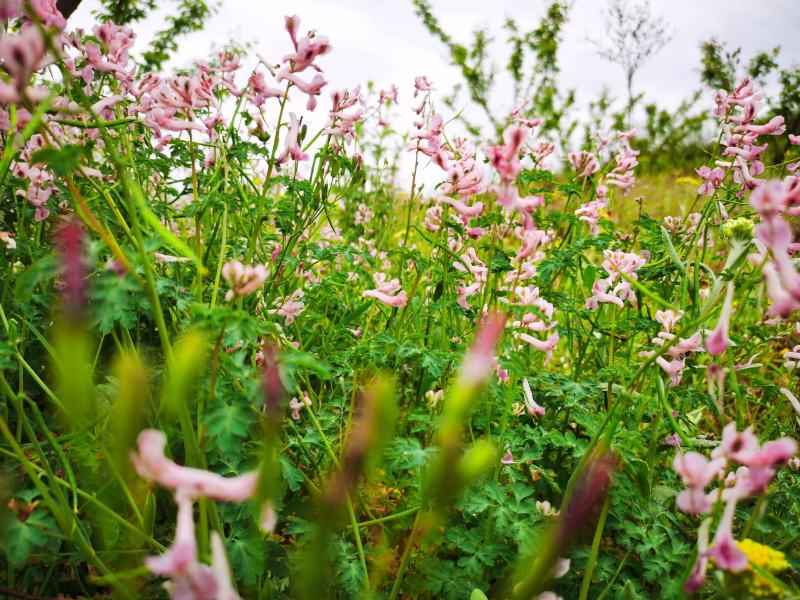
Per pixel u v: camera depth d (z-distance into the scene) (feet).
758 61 28.63
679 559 5.71
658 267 8.61
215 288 5.77
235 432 4.30
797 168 8.88
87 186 7.20
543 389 7.48
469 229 8.34
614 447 5.62
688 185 24.89
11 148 4.65
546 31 26.03
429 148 7.34
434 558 5.88
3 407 5.40
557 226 10.40
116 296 4.24
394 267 12.48
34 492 4.54
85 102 4.30
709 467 3.72
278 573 5.54
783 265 3.90
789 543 5.82
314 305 9.70
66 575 5.76
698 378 8.84
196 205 6.45
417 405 8.06
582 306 9.53
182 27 14.71
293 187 7.23
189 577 2.67
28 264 7.60
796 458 7.41
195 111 7.04
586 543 6.01
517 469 7.08
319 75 6.36
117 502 5.60
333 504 2.11
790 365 8.65
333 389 7.76
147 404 5.82
